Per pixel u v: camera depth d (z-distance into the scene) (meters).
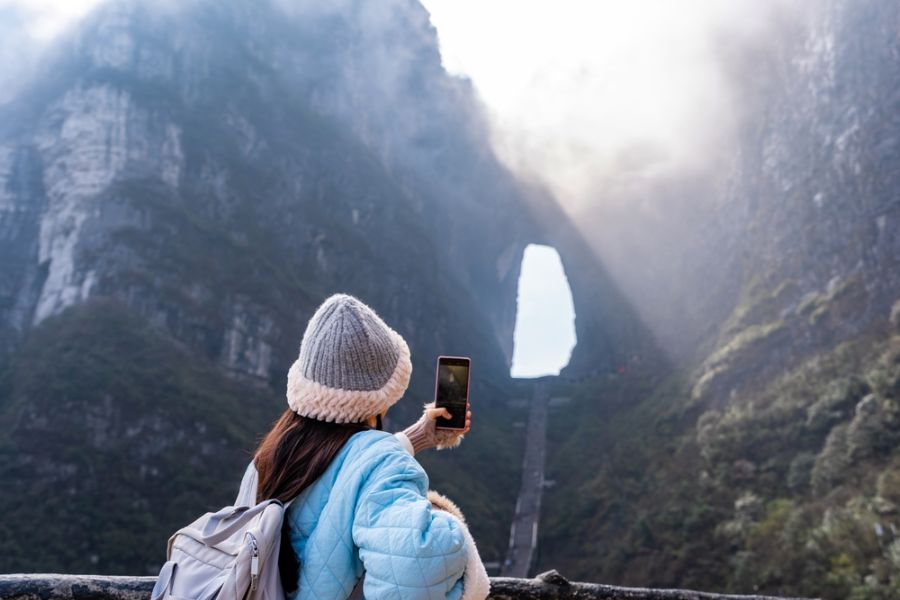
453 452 88.69
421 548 1.76
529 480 88.62
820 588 40.25
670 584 51.97
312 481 2.02
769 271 82.69
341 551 1.92
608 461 82.31
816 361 63.81
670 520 58.81
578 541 69.62
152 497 62.44
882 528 40.12
